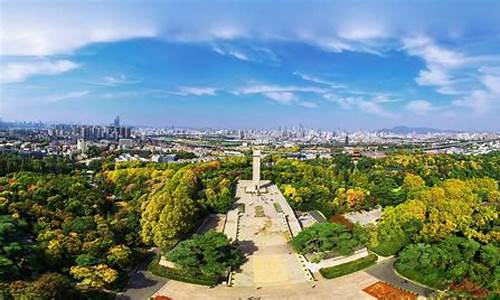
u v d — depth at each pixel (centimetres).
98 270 7981
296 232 11794
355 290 8488
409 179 18025
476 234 10281
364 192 15362
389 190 15875
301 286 8706
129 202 14650
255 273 9244
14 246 7850
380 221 11762
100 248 9156
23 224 9862
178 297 8119
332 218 13612
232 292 8400
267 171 19838
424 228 10481
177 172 16612
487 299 7638
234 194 16262
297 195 15188
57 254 8456
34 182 13825
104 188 16700
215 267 8650
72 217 10981
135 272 9300
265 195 16162
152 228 10338
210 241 9175
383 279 8988
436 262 8844
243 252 10269
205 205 13425
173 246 9931
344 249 9688
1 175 16188
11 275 7350
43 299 6412
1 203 10475
